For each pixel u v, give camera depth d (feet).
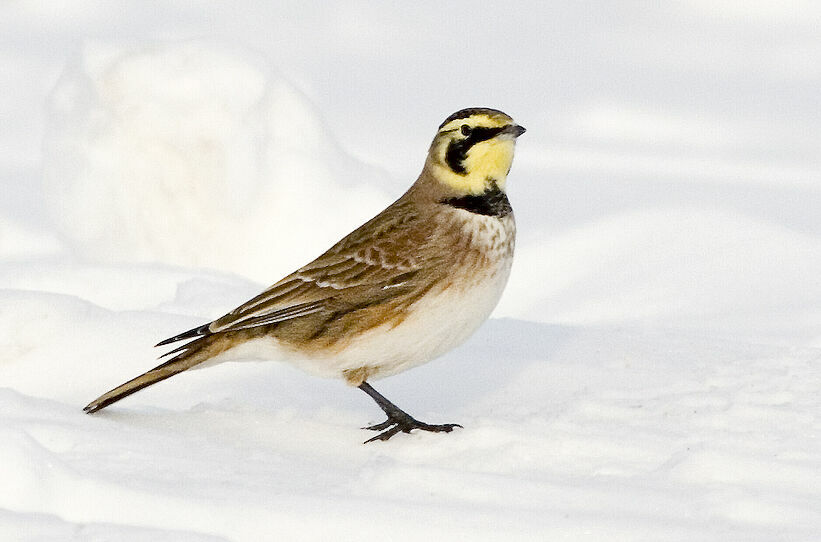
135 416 30.60
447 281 31.19
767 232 55.11
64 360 35.29
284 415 31.35
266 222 56.34
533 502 25.32
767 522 24.53
